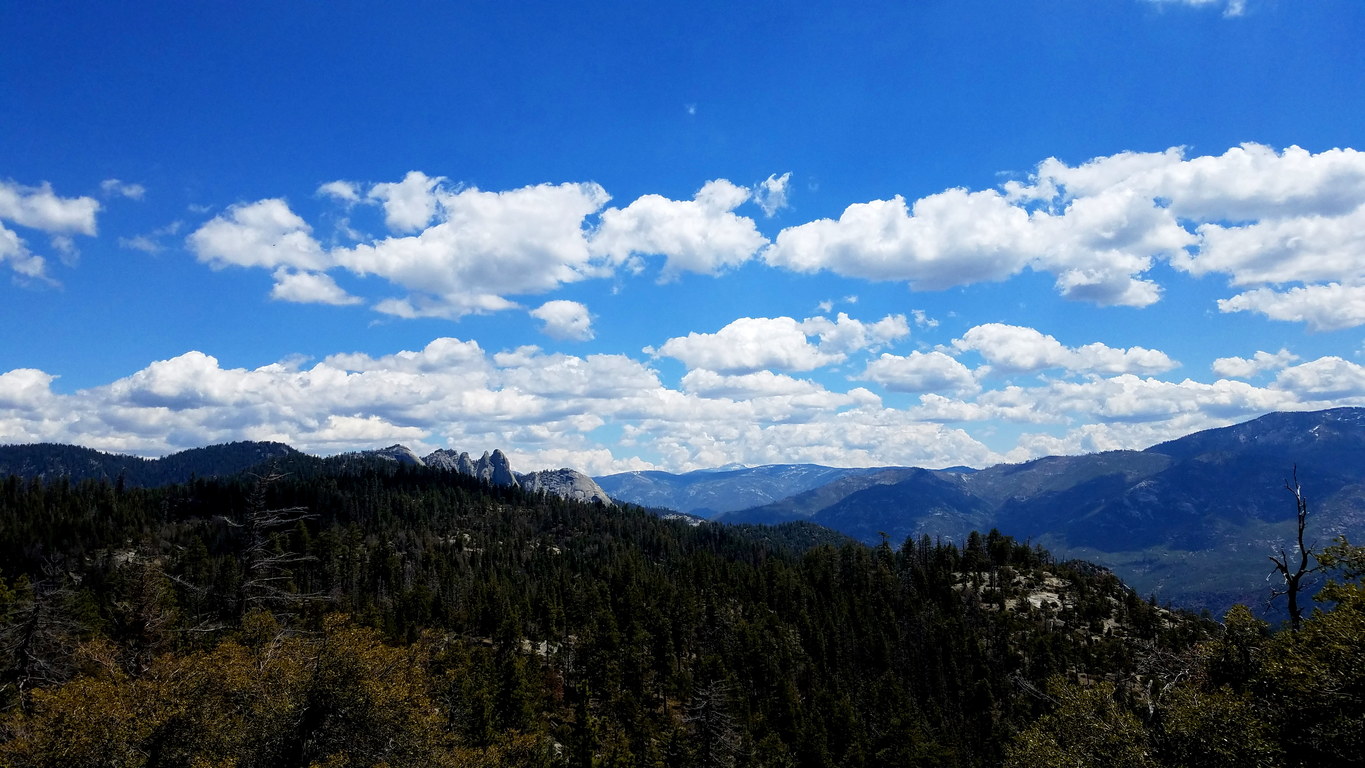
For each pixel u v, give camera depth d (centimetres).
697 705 9344
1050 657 12538
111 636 6262
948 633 13888
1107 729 3128
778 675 11844
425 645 6384
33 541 16275
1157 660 4169
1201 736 2923
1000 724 11075
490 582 17300
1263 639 3541
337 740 4253
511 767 7012
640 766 8762
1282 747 2875
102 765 3619
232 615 5434
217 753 3922
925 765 9412
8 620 6300
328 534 17162
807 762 9525
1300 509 3519
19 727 3991
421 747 4525
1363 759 2636
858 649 14125
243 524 5594
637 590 15812
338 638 4419
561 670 12812
